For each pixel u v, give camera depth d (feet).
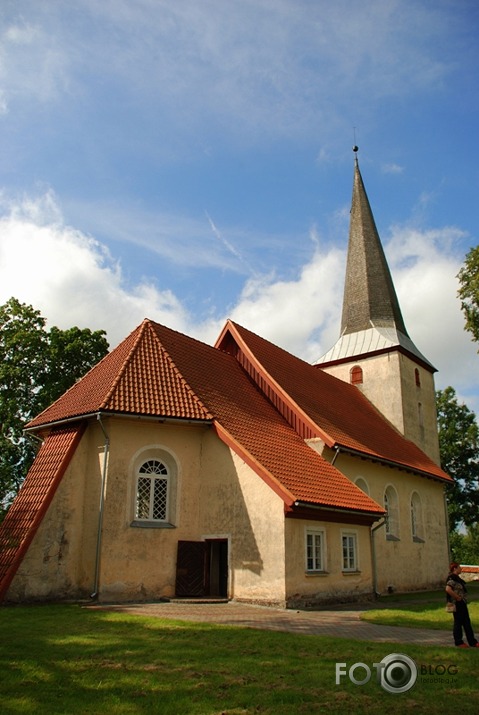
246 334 82.28
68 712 19.58
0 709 19.62
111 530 52.65
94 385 62.64
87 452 56.03
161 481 57.31
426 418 111.55
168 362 63.77
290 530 52.26
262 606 50.57
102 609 45.09
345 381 109.19
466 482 152.97
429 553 91.86
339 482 62.28
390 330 110.52
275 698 21.40
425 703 21.40
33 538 50.70
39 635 32.65
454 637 32.68
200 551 55.88
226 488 56.34
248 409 67.21
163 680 23.52
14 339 98.02
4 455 95.50
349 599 58.03
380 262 118.11
